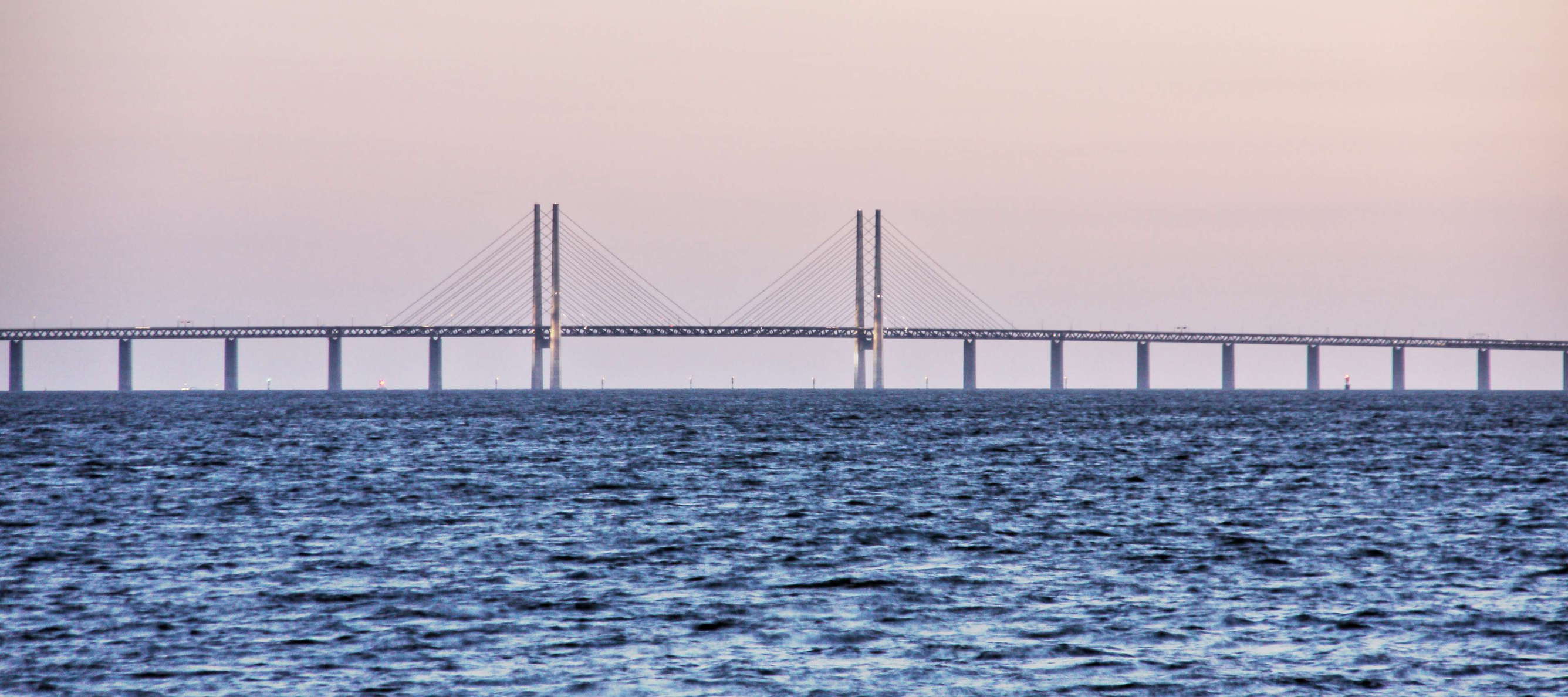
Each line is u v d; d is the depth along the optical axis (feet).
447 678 375.45
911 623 437.99
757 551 585.63
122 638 416.87
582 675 378.12
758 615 449.48
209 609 456.86
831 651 403.75
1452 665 385.29
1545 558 563.48
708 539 624.59
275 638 416.87
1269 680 372.79
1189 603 469.16
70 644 408.67
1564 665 385.29
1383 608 457.27
